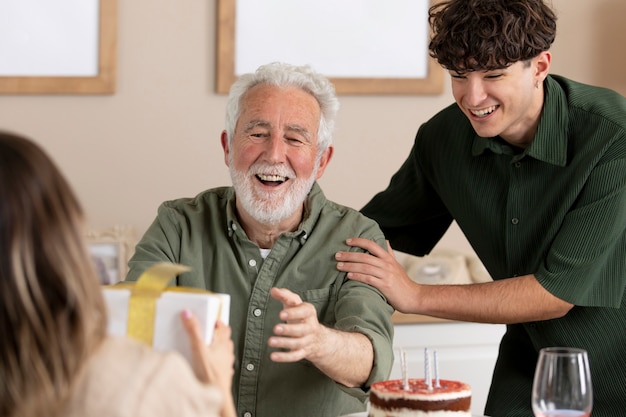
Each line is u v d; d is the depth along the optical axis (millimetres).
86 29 3236
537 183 2242
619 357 2236
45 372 1162
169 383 1226
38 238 1169
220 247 2150
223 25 3293
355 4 3412
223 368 1454
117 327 1462
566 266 2139
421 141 2500
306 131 2104
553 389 1567
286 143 2098
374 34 3428
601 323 2229
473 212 2383
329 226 2180
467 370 3125
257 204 2094
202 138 3324
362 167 3443
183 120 3307
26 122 3227
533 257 2279
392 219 2623
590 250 2133
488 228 2365
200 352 1413
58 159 3240
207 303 1450
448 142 2414
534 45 2072
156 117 3289
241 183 2105
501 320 2176
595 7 3584
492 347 3145
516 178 2268
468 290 2180
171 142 3305
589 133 2174
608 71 3604
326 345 1792
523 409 2316
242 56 3328
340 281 2135
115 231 3172
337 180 3424
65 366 1177
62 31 3225
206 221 2191
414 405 1657
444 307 2166
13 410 1162
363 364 1884
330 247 2148
